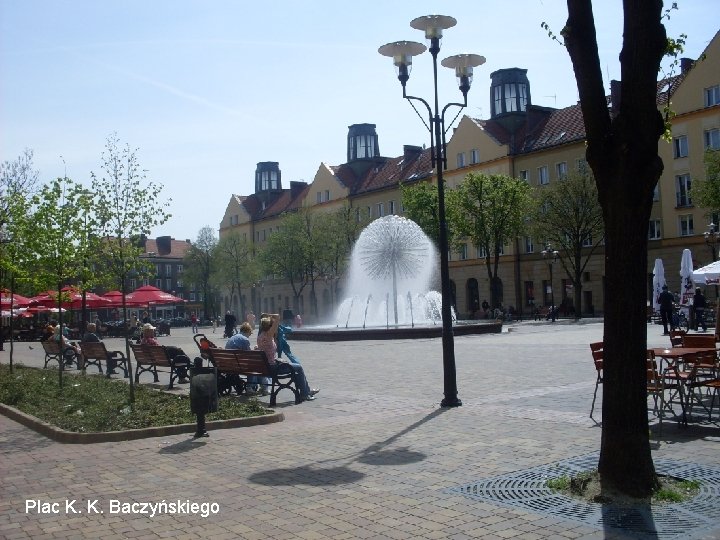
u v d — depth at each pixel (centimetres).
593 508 606
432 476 734
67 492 717
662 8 655
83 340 2167
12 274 2025
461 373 1717
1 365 2453
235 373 1377
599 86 662
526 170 6544
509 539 540
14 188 3338
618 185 647
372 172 8700
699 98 5225
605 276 661
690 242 5253
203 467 808
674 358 978
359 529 576
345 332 3183
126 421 1067
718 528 547
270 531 579
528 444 870
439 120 1296
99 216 1430
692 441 857
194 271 9500
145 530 594
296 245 7406
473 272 6975
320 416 1155
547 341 2780
